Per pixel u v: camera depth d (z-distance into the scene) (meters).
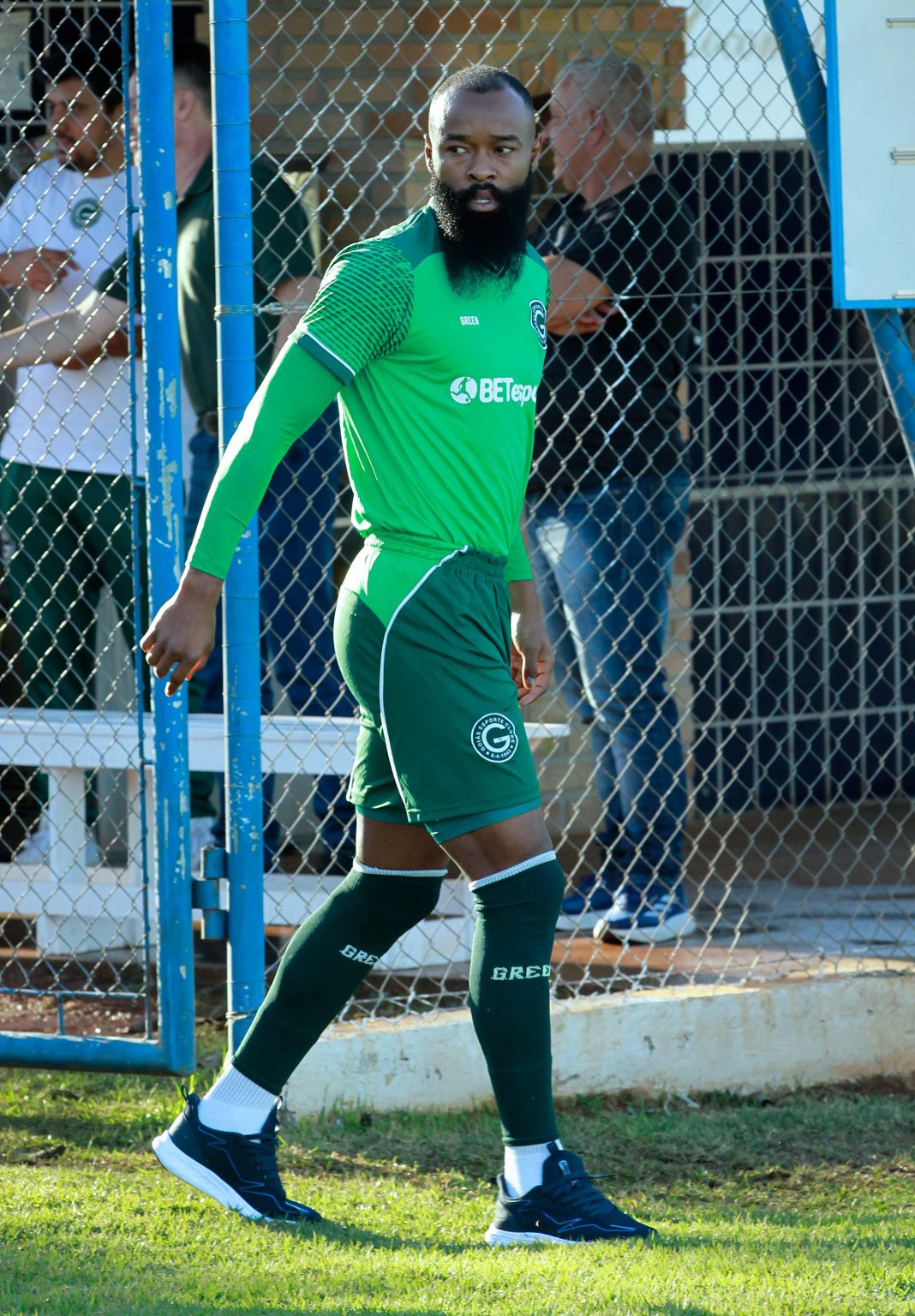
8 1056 14.20
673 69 24.09
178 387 13.53
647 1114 15.24
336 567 23.84
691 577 25.62
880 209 15.40
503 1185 11.45
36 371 19.66
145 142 13.31
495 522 11.18
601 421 18.39
